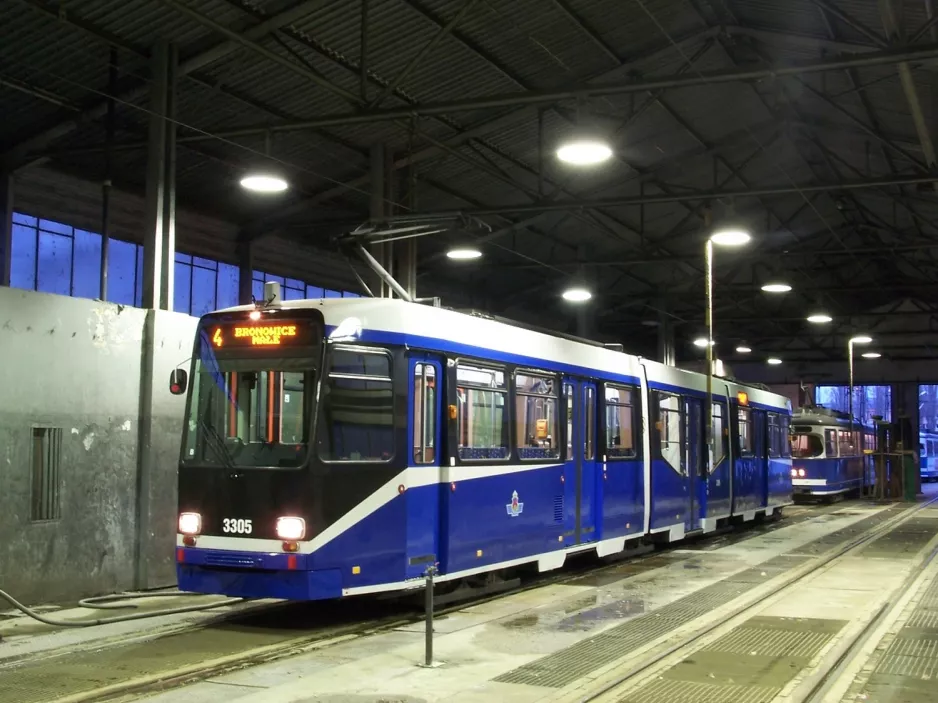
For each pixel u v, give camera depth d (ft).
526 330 44.73
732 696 24.35
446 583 38.91
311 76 51.49
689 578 47.67
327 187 77.66
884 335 156.35
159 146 50.01
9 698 24.12
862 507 112.78
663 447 59.36
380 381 34.86
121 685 24.91
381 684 25.63
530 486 43.32
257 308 34.94
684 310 138.00
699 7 62.08
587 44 62.85
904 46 46.03
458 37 57.98
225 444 34.01
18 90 56.70
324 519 32.48
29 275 66.13
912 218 103.65
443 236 91.91
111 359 41.70
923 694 24.90
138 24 49.26
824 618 35.70
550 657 28.96
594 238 102.37
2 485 36.78
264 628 33.83
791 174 93.45
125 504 42.06
